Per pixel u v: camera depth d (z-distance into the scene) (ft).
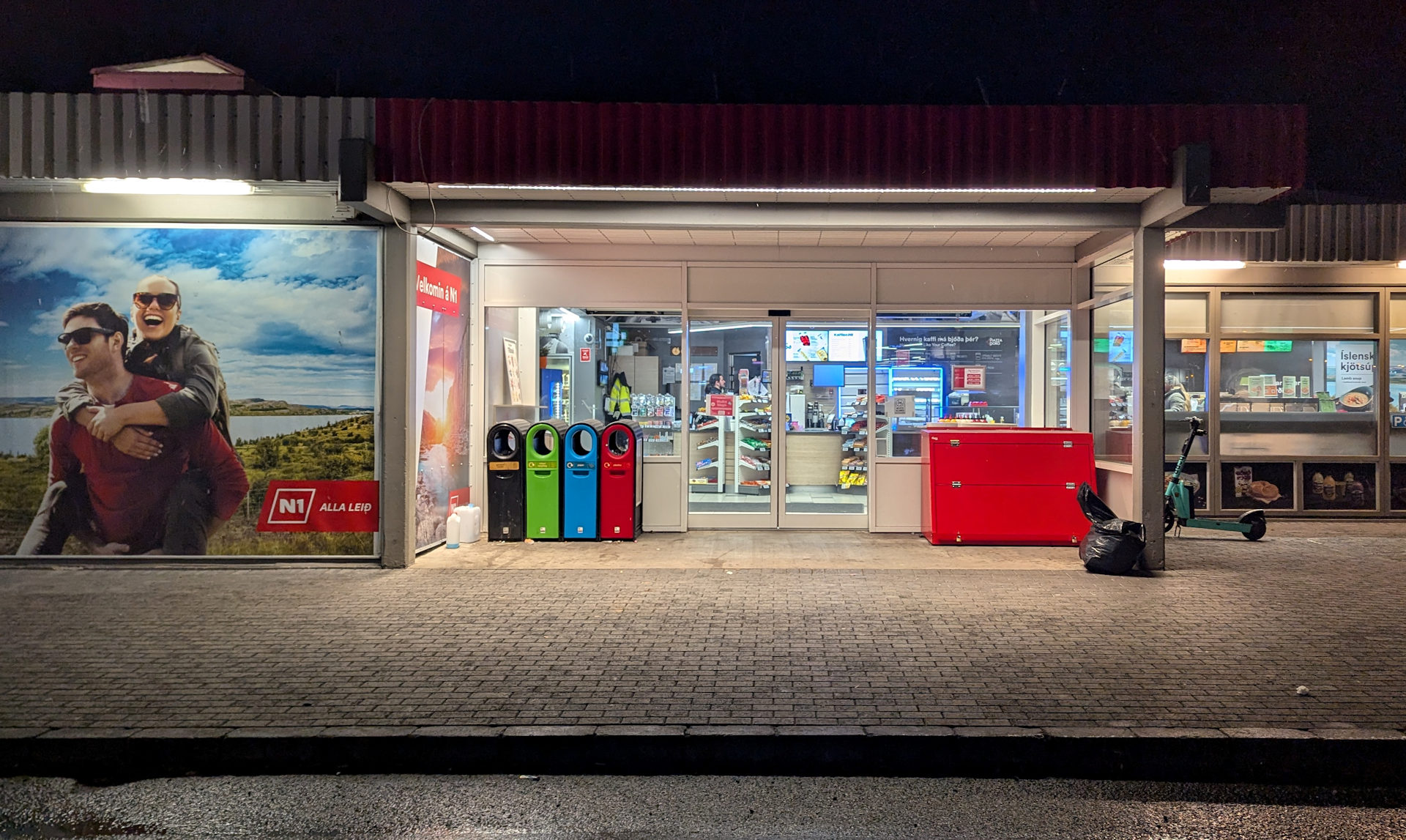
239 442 27.17
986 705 15.16
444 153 23.76
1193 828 12.09
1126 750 13.75
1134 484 26.76
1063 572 26.07
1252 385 36.73
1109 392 30.60
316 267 27.04
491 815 12.41
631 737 13.92
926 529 31.42
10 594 23.38
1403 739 13.71
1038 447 30.30
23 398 26.99
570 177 23.85
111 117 23.62
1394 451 36.65
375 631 19.89
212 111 23.66
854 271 32.83
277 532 27.12
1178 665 17.33
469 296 32.53
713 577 25.40
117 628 20.08
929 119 23.88
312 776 13.79
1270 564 27.25
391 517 26.76
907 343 33.06
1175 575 25.64
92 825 12.14
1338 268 36.32
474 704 15.29
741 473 33.37
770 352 33.19
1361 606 21.99
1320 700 15.38
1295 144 23.70
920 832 11.91
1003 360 33.01
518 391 33.22
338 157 23.65
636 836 11.80
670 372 33.17
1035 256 32.76
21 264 26.94
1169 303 36.73
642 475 32.86
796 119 23.88
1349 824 12.22
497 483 30.99
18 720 14.57
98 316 26.96
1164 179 23.72
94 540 27.02
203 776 13.82
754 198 25.48
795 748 13.88
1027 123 23.84
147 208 26.86
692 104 23.88
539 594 23.38
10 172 23.56
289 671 17.07
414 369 27.17
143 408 26.99
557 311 33.17
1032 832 11.92
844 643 18.88
